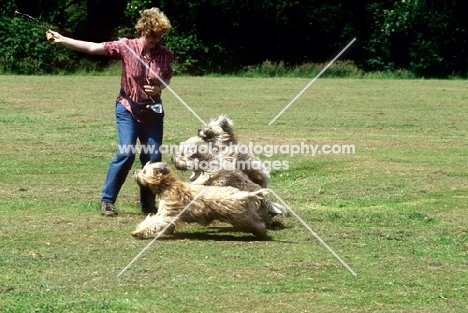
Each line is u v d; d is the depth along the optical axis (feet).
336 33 158.92
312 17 156.97
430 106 85.46
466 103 89.25
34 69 140.87
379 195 39.32
